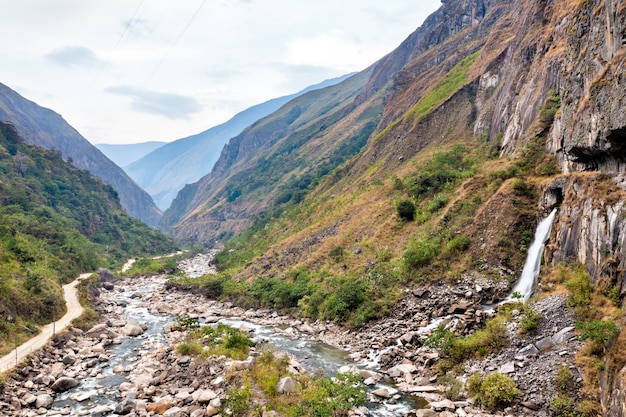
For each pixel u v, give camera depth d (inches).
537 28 2817.4
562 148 1835.6
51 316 2036.2
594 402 934.4
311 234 3117.6
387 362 1419.8
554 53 2300.7
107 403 1226.0
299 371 1368.1
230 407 1084.5
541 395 1015.0
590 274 1269.7
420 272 1891.0
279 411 1061.1
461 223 1988.2
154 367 1454.2
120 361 1605.6
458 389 1146.7
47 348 1651.1
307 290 2281.0
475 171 2458.2
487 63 3567.9
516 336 1245.1
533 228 1780.3
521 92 2559.1
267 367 1295.5
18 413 1156.5
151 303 2849.4
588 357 1027.3
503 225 1831.9
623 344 927.7
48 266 2783.0
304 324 2038.6
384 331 1684.3
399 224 2396.7
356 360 1508.4
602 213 1256.8
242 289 2765.7
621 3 1274.6
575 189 1480.1
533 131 2158.0
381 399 1162.0
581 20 1654.8
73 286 2726.4
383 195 2967.5
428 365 1331.2
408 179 2923.2
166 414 1089.4
